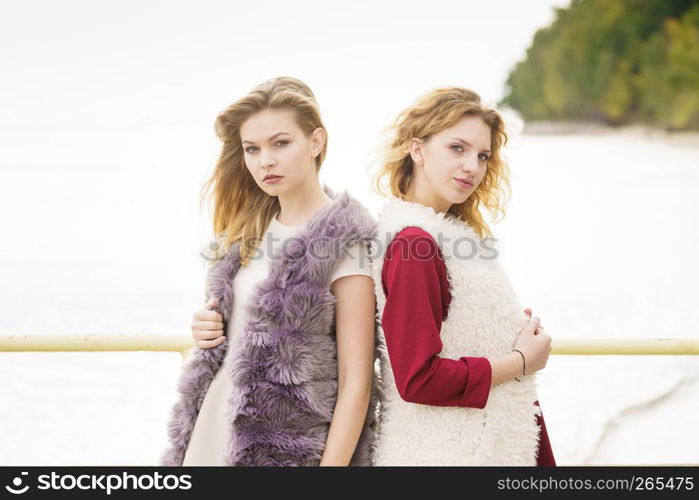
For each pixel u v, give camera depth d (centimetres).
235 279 392
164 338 436
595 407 870
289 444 342
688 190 3791
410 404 354
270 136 368
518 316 363
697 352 437
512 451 350
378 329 369
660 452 754
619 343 440
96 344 433
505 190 431
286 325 349
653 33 9056
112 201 3575
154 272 2112
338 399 354
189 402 376
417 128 377
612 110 9638
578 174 4600
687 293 1756
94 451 854
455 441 347
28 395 1029
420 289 337
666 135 8875
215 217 418
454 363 336
